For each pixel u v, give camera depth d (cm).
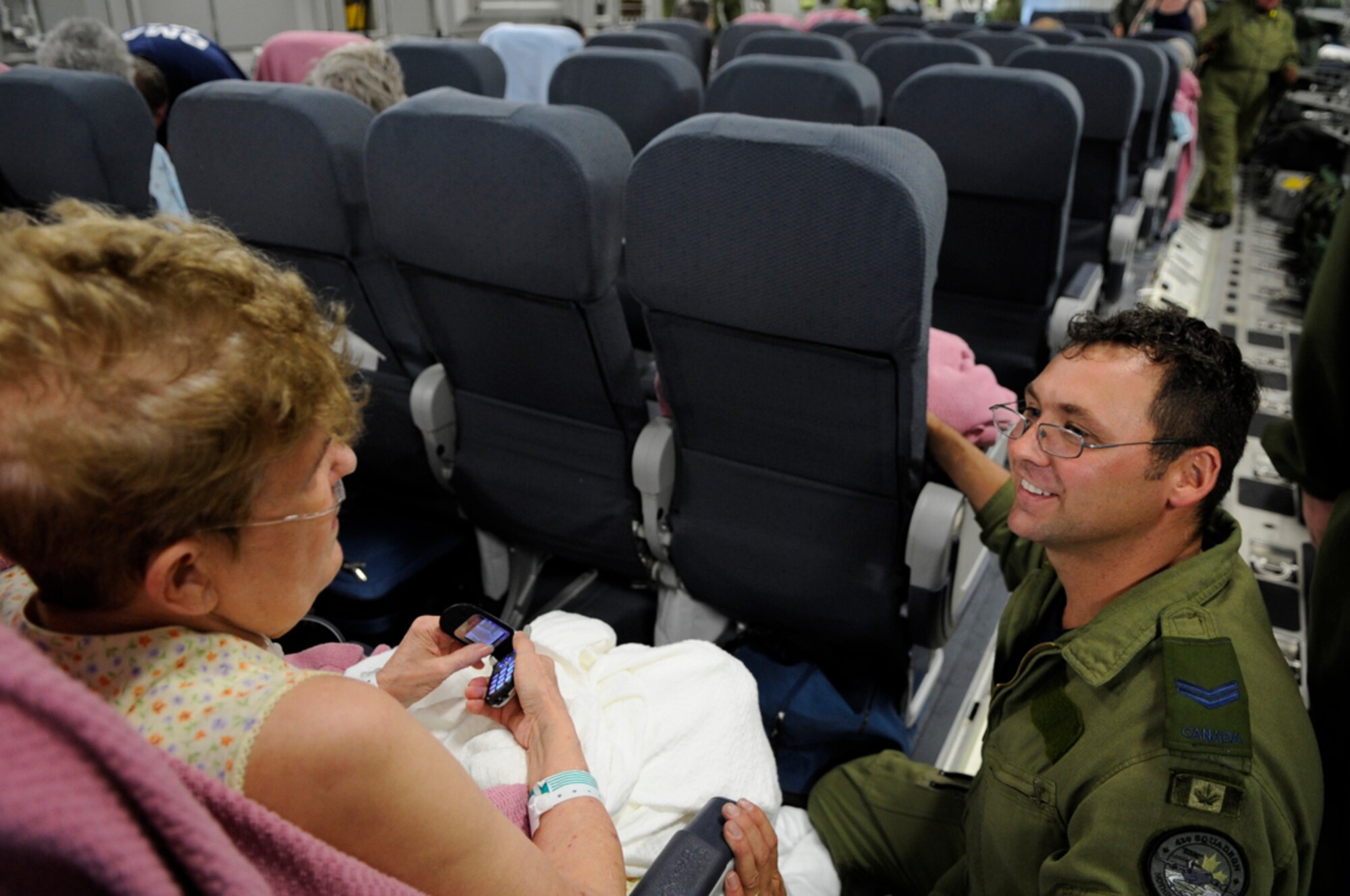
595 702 105
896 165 109
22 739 33
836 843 139
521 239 136
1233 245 511
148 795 36
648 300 133
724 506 158
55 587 50
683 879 85
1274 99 558
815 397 132
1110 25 811
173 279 48
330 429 56
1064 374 99
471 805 59
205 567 53
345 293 181
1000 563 141
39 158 203
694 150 117
